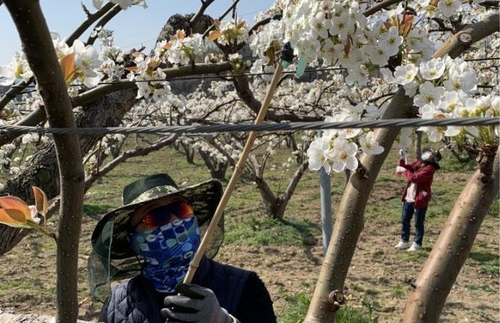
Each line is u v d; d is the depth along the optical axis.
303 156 9.76
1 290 6.78
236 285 1.75
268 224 9.63
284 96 9.38
